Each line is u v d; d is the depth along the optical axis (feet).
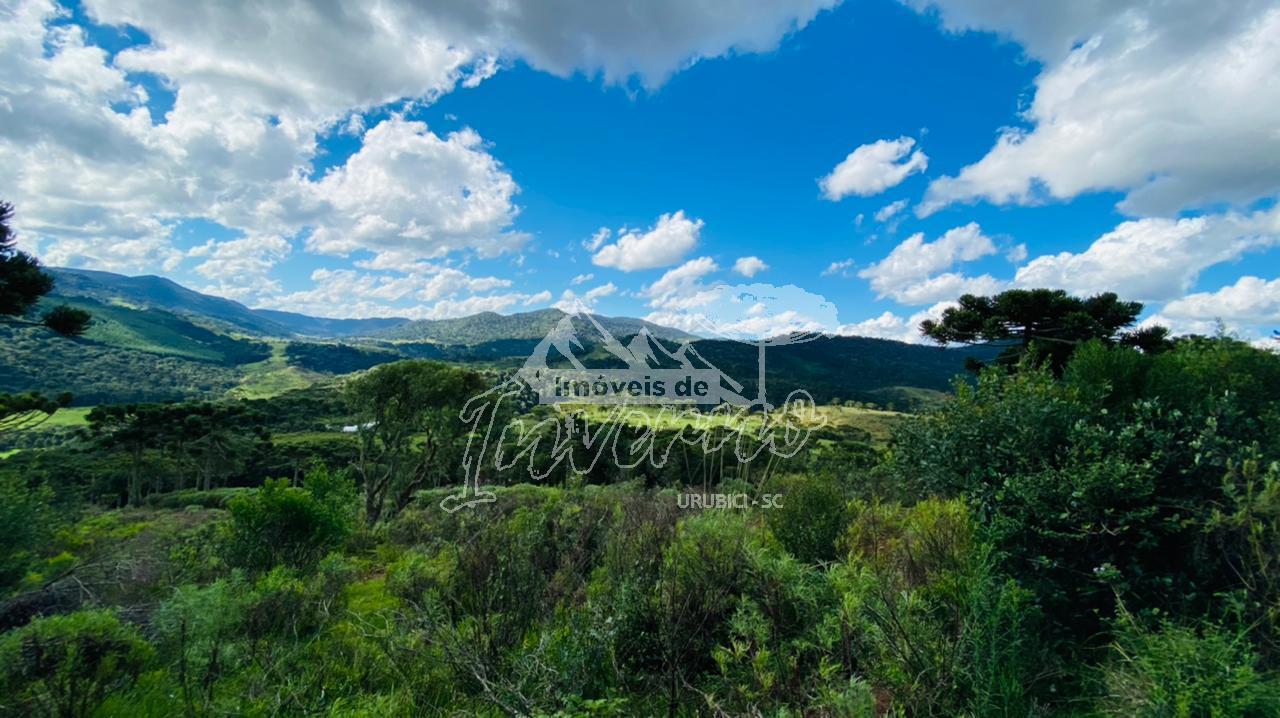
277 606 14.60
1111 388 14.62
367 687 11.87
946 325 48.37
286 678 11.52
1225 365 14.46
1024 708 9.20
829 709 9.08
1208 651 8.70
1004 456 14.01
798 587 12.57
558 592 14.80
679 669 10.31
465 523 19.30
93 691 9.91
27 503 19.88
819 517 16.30
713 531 15.40
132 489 113.19
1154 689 8.49
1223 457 11.54
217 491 99.19
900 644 10.12
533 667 10.16
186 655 11.14
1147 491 11.37
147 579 17.78
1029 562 12.28
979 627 10.06
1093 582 11.73
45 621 10.78
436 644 11.57
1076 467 12.27
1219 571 11.09
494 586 13.82
